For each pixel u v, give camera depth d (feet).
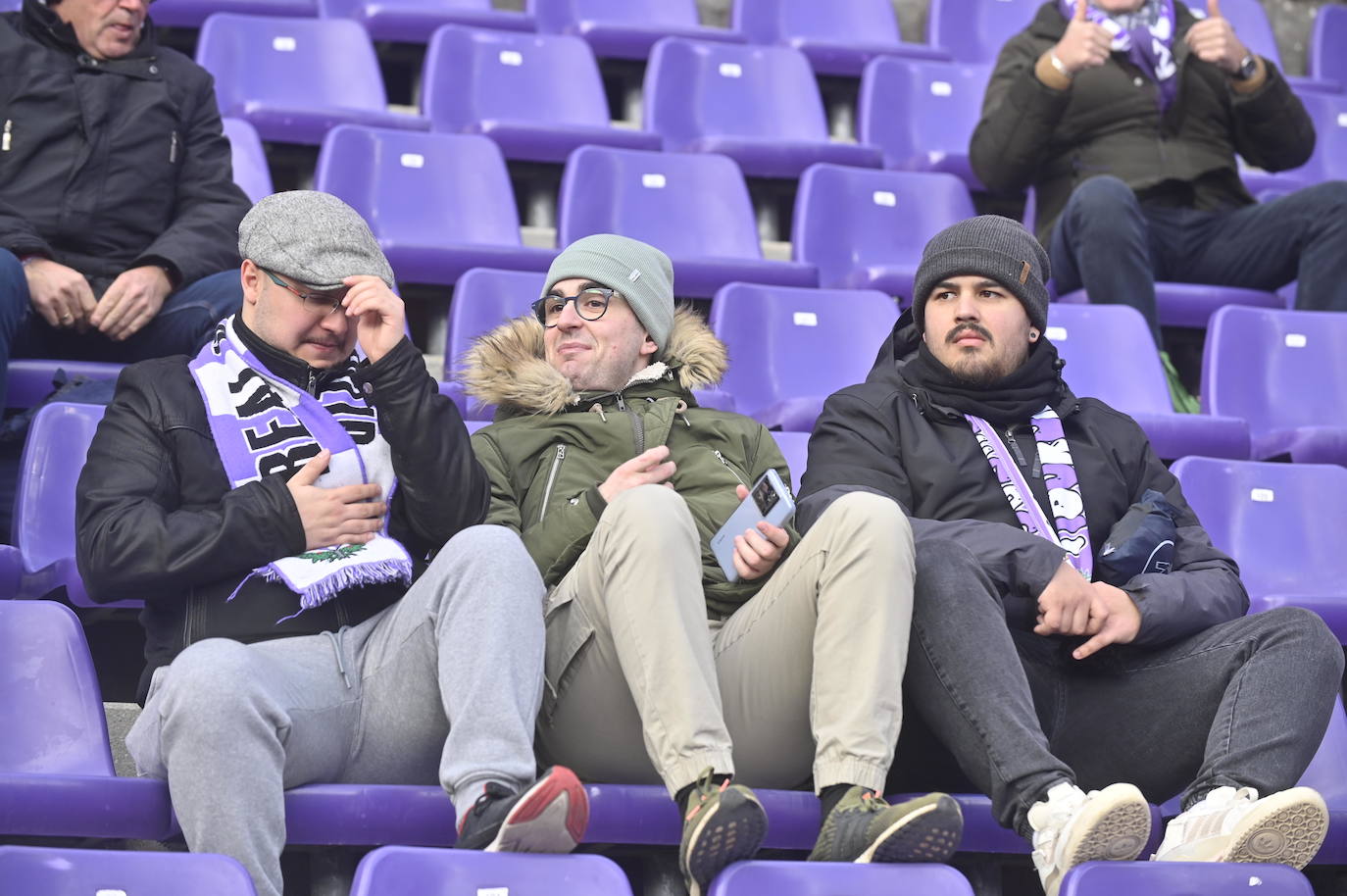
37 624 32.76
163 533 30.40
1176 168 62.59
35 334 45.88
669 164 62.90
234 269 47.70
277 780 28.17
